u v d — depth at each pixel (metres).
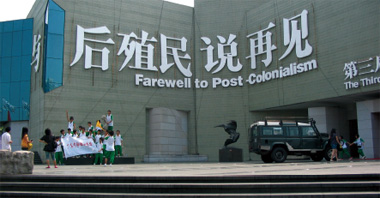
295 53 27.61
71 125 20.70
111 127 21.53
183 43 32.16
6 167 10.63
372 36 23.12
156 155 28.78
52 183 9.61
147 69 30.11
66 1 27.69
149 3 31.16
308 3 27.02
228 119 30.94
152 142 29.80
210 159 30.77
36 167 16.86
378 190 8.73
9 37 32.72
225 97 31.31
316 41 26.33
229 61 31.47
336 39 25.12
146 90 29.97
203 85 31.75
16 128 31.80
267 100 29.44
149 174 10.58
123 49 29.42
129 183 9.37
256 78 30.27
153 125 29.94
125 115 28.83
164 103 30.58
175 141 30.48
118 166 17.64
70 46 27.44
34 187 9.66
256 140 19.61
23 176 10.30
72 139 20.27
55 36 27.00
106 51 28.72
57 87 26.61
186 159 29.84
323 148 20.00
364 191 8.72
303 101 26.92
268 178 9.27
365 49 23.42
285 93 28.19
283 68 28.38
